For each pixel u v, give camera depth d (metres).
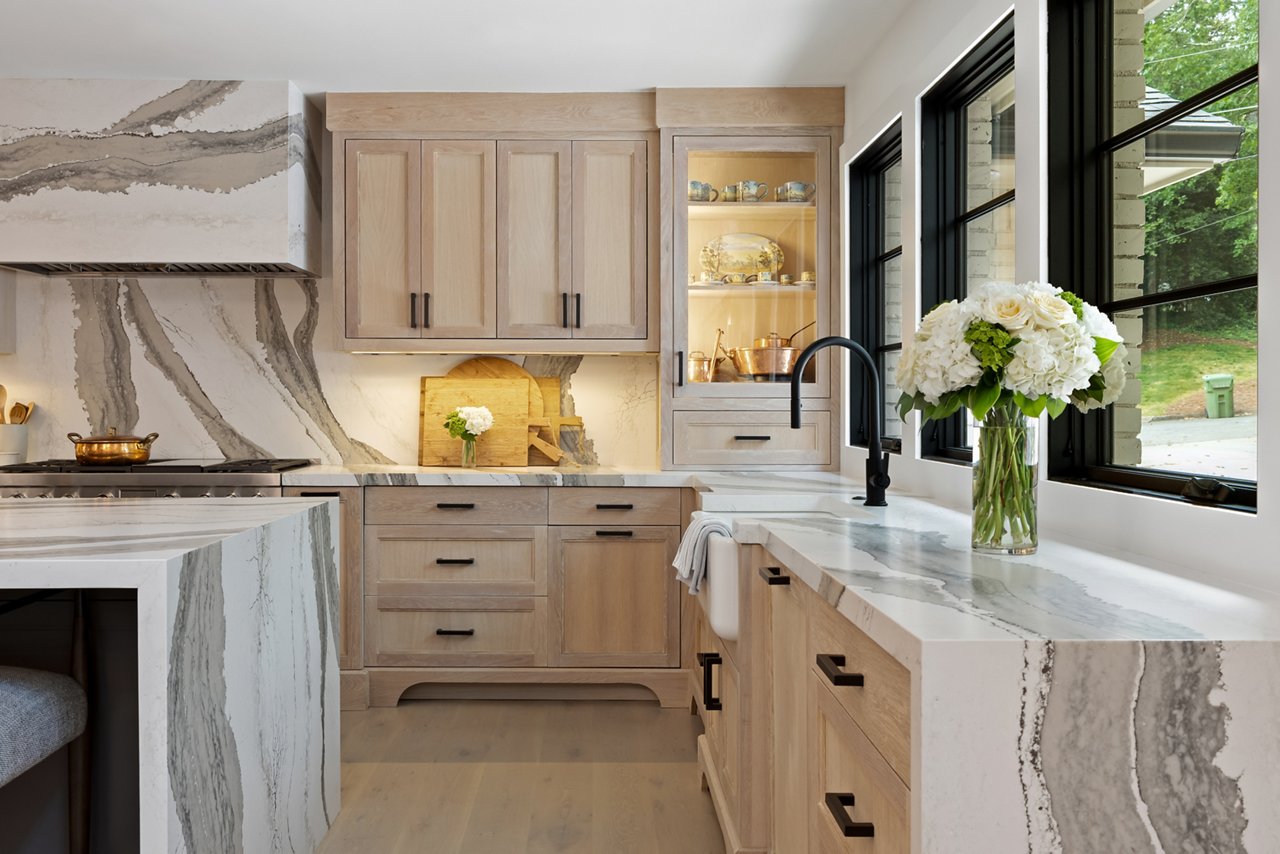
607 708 3.53
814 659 1.57
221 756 1.71
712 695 2.69
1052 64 1.97
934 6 2.65
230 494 3.54
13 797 1.87
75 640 1.78
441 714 3.45
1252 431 1.53
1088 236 1.95
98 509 2.20
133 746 1.85
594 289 3.75
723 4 2.90
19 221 3.58
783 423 3.68
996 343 1.51
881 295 3.54
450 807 2.61
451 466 4.01
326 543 2.42
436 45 3.25
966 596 1.22
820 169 3.68
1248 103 1.52
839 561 1.51
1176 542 1.51
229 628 1.75
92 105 3.58
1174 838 0.98
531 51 3.30
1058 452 2.00
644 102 3.73
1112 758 0.98
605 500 3.56
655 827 2.48
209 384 4.11
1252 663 0.98
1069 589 1.28
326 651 2.42
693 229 3.69
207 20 3.04
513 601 3.57
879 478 2.46
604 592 3.58
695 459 3.68
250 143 3.60
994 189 2.55
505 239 3.74
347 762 2.95
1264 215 1.33
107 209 3.58
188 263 3.63
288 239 3.60
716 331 3.70
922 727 0.97
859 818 1.28
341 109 3.72
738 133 3.68
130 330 4.10
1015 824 0.97
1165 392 1.77
